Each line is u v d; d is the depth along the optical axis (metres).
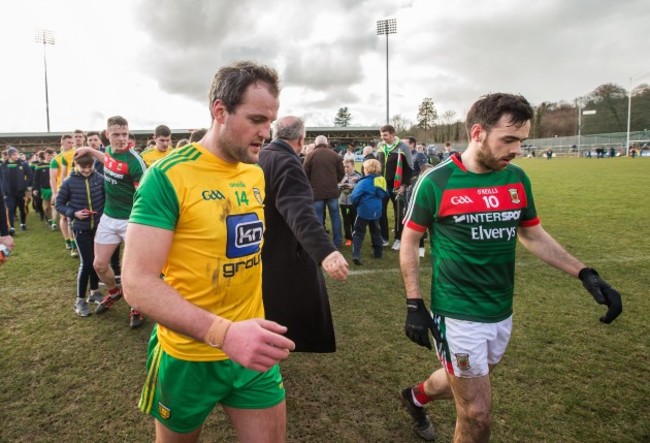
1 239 2.85
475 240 1.82
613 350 3.23
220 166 1.39
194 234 1.33
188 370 1.42
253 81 1.27
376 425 2.44
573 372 2.94
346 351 3.31
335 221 6.59
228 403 1.52
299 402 2.65
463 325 1.82
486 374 1.83
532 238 2.03
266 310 2.46
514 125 1.68
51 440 2.33
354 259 5.80
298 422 2.46
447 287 1.87
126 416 2.53
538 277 4.98
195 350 1.40
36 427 2.43
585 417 2.47
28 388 2.82
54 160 6.82
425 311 1.88
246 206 1.47
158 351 1.49
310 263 2.46
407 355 3.24
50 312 4.19
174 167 1.30
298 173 2.29
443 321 1.87
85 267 4.10
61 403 2.66
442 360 1.90
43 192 9.24
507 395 2.68
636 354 3.17
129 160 3.85
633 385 2.77
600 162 31.47
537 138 68.94
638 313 3.88
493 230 1.83
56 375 2.99
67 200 4.14
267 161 2.36
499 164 1.77
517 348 3.28
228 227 1.38
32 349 3.38
